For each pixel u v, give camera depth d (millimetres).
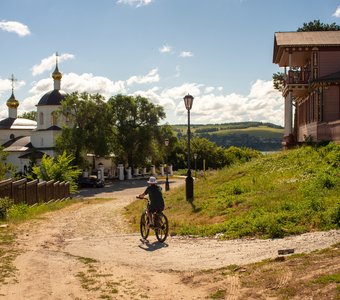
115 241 12961
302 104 40875
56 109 75250
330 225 11164
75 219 19953
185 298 7074
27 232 14211
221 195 18672
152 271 9070
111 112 70438
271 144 171750
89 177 58375
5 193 21438
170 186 49969
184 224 15086
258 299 6543
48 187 31438
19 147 77375
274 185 18016
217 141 182750
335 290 6199
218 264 9250
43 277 8438
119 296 7297
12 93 89000
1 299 7098
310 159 21656
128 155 72875
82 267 9414
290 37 35188
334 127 25391
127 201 35406
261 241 11094
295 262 8062
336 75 32312
